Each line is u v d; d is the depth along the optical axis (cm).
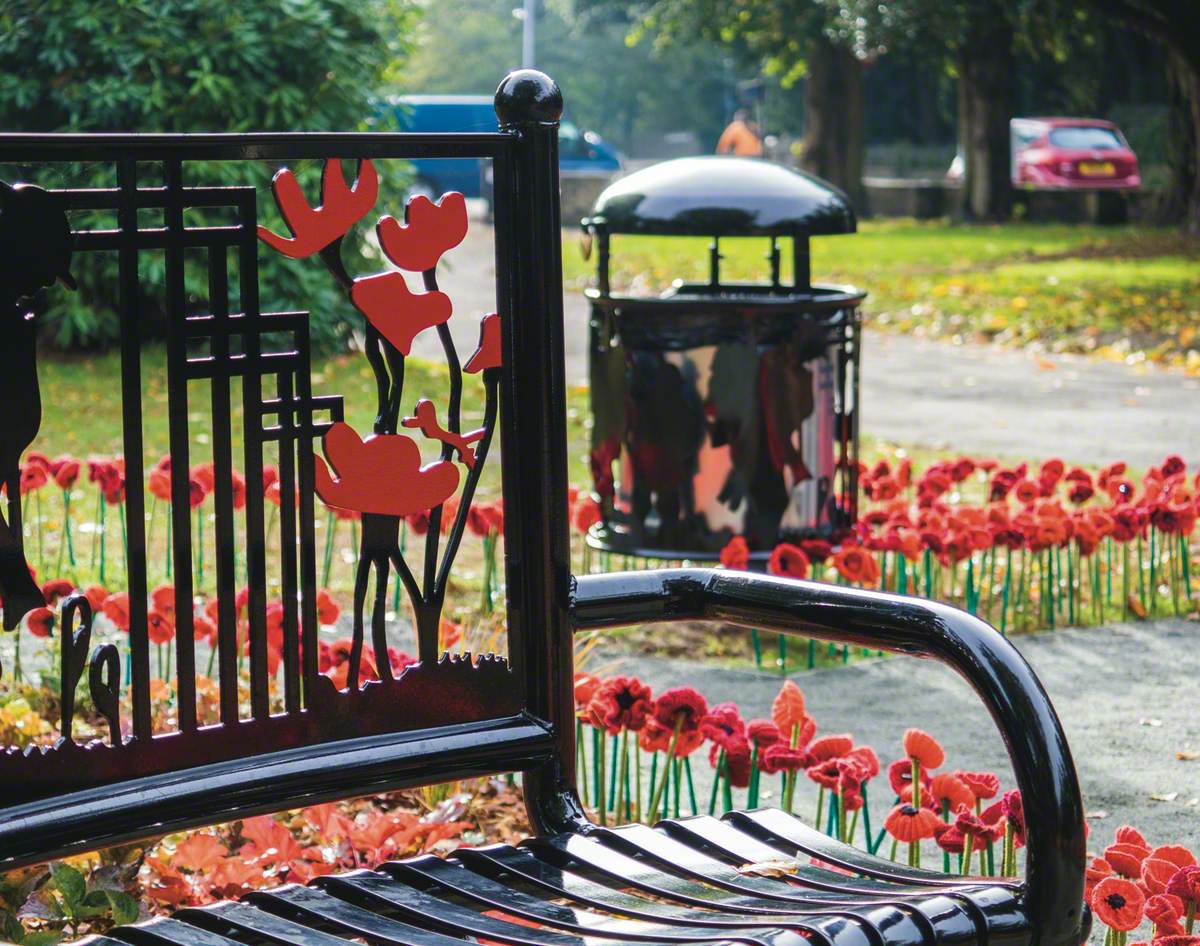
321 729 211
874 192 3628
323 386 1138
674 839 220
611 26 8356
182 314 198
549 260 227
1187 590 637
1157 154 4403
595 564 693
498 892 199
